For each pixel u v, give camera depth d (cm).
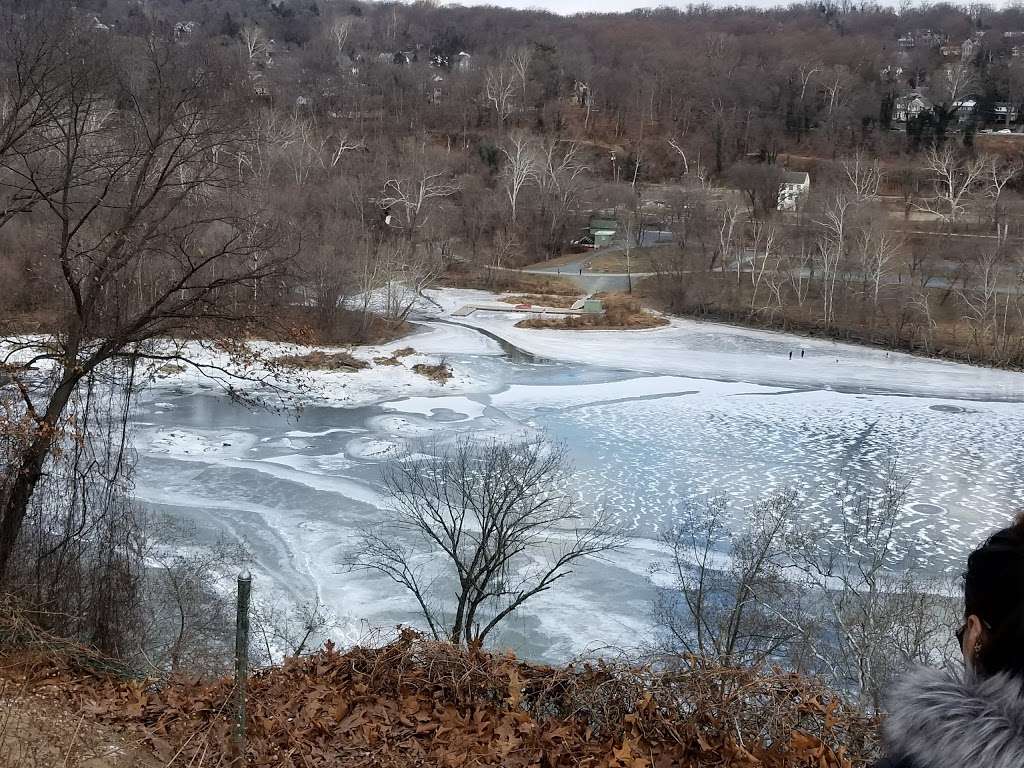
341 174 9819
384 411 4588
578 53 17350
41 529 1734
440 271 8588
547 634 2256
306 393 4769
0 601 1128
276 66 15050
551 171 11081
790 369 6222
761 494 3525
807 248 8488
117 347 1761
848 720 659
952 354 6688
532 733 679
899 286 7762
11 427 1448
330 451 3797
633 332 7431
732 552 2738
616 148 13762
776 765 607
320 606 2305
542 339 7069
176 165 1864
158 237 2148
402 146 11625
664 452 4097
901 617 1961
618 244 10881
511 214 10656
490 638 2231
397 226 9469
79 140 1800
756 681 663
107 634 1570
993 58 17000
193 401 4497
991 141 12675
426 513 2952
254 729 705
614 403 5081
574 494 3428
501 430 4331
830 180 11044
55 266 2355
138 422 4047
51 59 1750
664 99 14950
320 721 722
